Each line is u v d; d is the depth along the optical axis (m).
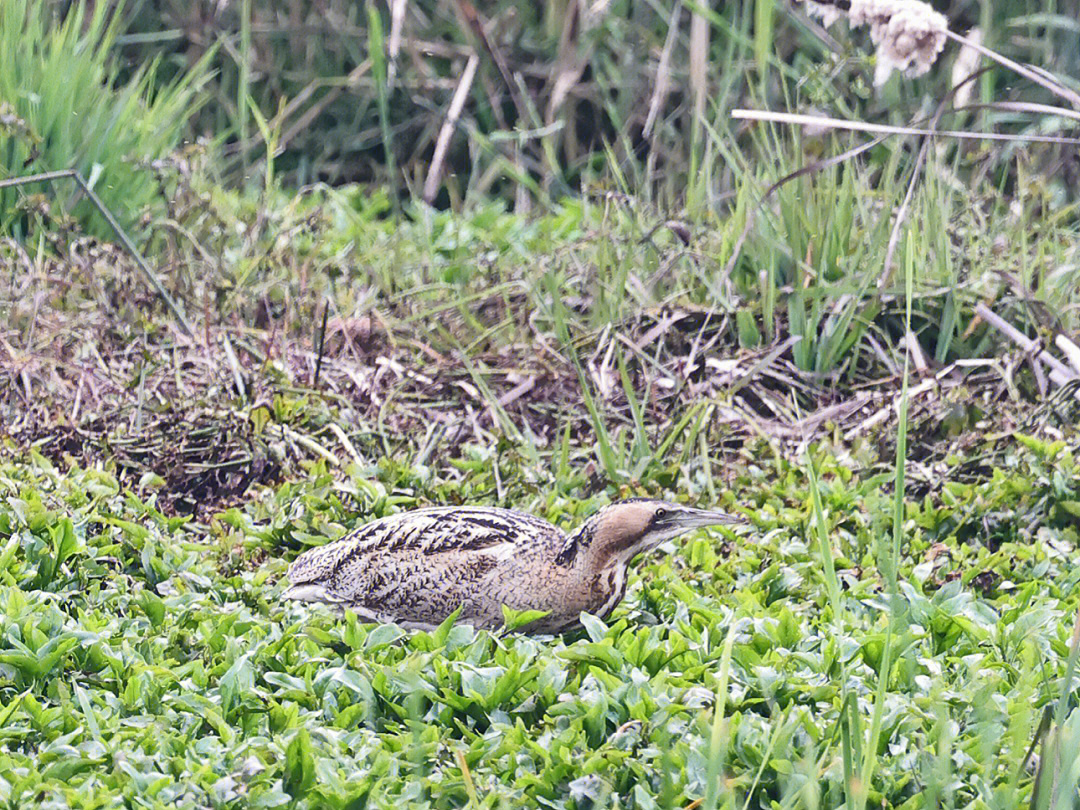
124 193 15.54
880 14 9.22
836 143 13.48
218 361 12.38
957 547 9.78
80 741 6.86
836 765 6.52
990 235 14.20
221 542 9.42
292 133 20.48
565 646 7.98
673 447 11.65
